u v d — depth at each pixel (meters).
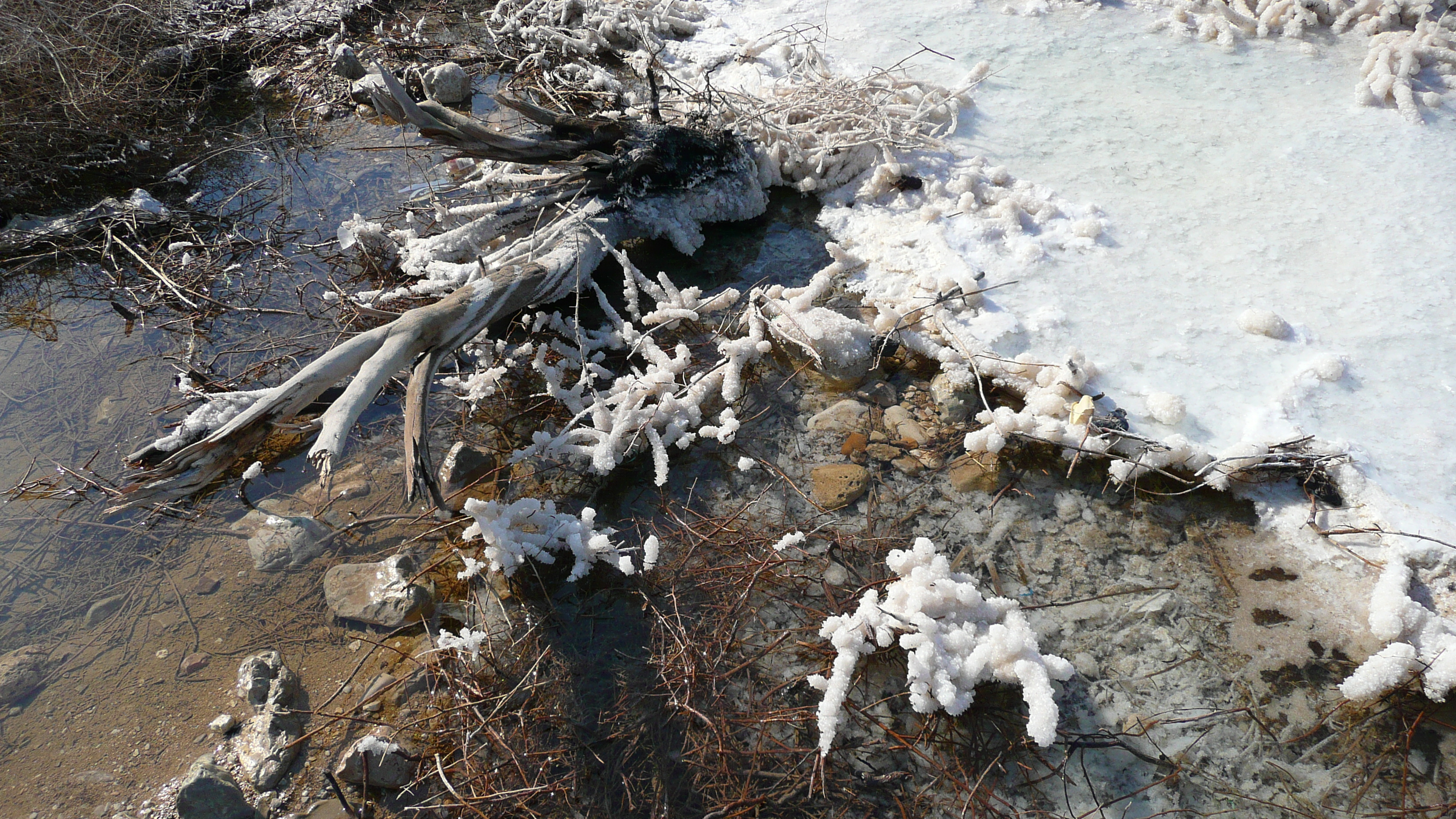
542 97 5.79
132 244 4.71
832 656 2.85
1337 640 2.82
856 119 4.84
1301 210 4.30
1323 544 3.05
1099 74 5.39
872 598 2.80
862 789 2.54
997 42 5.71
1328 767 2.54
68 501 3.46
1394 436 3.27
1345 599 2.92
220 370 3.99
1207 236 4.21
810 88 5.10
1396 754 2.56
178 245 4.61
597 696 2.78
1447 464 3.16
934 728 2.68
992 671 2.68
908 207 4.55
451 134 4.29
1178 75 5.34
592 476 3.49
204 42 6.26
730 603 3.00
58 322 4.30
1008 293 4.00
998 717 2.70
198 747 2.67
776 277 4.33
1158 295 3.94
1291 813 2.45
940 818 2.48
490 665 2.86
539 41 6.21
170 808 2.52
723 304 4.11
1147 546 3.13
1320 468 3.17
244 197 5.08
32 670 2.88
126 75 5.56
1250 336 3.70
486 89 5.95
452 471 3.48
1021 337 3.79
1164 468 3.32
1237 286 3.93
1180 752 2.60
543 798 2.53
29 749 2.69
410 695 2.79
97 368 4.04
